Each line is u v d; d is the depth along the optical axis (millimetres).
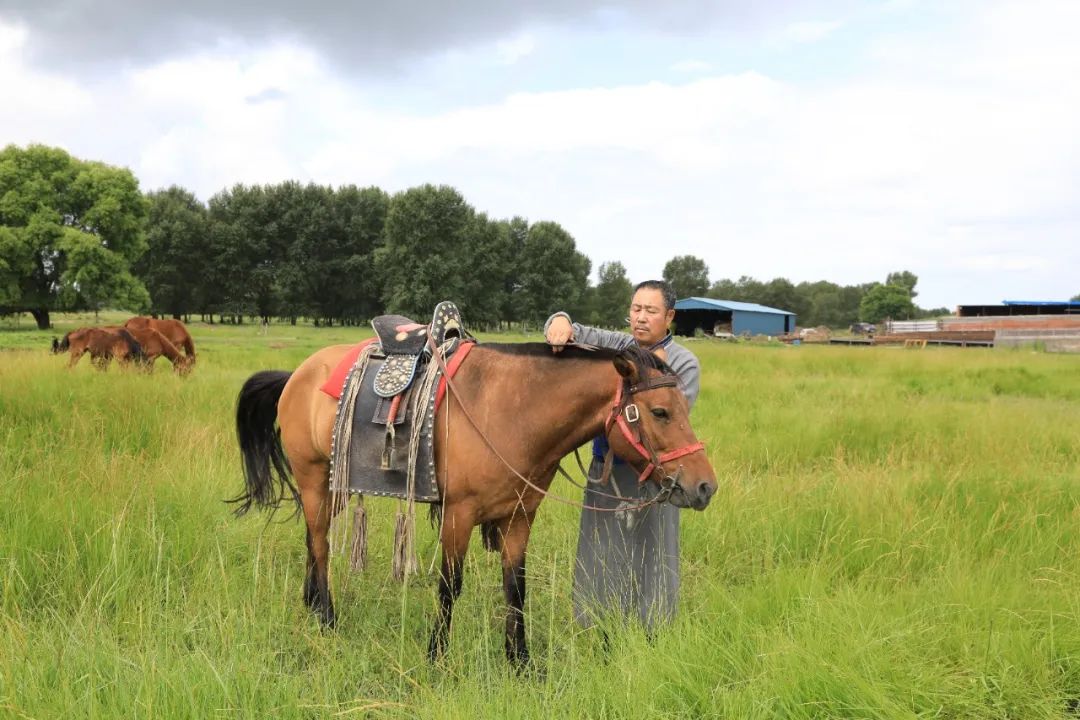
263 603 3631
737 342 42031
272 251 63406
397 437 3264
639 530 3373
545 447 3178
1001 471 5992
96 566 3768
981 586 3568
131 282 40500
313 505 3818
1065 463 6941
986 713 2758
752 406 10344
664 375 2982
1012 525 4578
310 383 3801
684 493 2881
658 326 3279
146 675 2635
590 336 3602
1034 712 2770
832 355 20125
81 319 53688
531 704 2654
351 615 3727
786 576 3725
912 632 3111
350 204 65812
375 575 4195
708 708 2691
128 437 6457
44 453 5734
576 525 4922
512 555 3289
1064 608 3395
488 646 3260
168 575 3432
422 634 3527
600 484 3408
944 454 7059
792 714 2625
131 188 41594
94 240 37656
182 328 13773
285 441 3908
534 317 71625
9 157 38344
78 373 9195
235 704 2586
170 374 11086
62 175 39156
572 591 3576
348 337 34750
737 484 5508
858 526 4625
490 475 3158
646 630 3273
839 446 7105
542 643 3525
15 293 37125
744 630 3184
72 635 2910
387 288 59469
